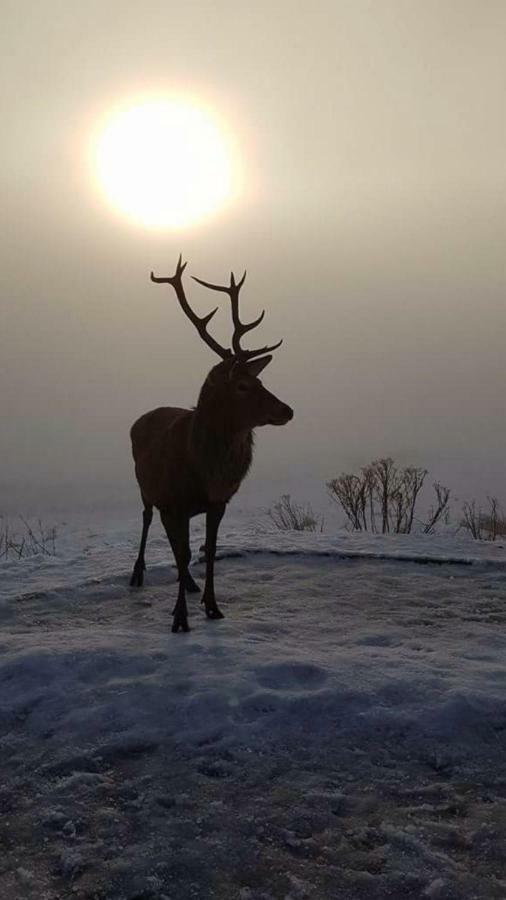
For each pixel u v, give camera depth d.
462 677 4.89
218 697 4.67
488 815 3.67
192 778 4.00
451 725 4.38
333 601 6.86
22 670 5.20
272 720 4.47
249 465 6.33
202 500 6.30
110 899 3.20
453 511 14.29
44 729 4.55
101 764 4.18
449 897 3.14
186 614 6.05
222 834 3.57
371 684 4.78
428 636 5.89
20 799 3.91
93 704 4.75
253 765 4.10
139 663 5.27
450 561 7.98
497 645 5.66
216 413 5.96
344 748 4.24
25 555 11.46
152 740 4.35
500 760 4.11
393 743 4.28
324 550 8.36
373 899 3.16
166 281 6.37
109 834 3.60
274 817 3.68
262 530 10.09
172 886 3.26
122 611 6.71
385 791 3.88
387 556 8.17
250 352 6.08
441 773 4.03
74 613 6.71
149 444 6.93
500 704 4.51
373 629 6.02
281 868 3.35
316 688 4.83
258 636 5.85
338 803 3.79
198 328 6.28
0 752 4.36
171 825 3.64
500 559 7.91
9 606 6.85
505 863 3.34
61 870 3.38
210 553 6.39
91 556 8.90
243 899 3.18
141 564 7.46
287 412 5.91
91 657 5.34
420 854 3.40
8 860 3.46
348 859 3.40
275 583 7.46
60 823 3.70
